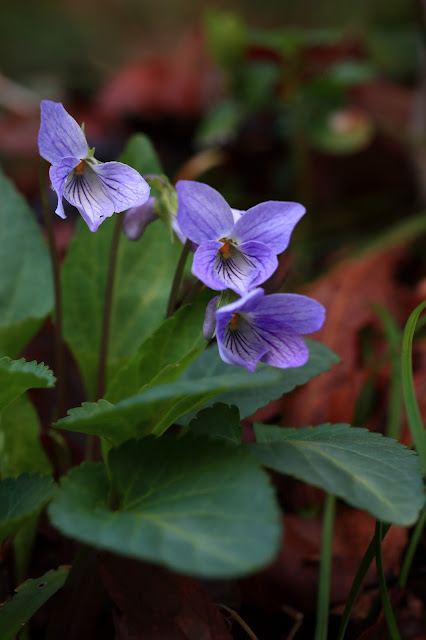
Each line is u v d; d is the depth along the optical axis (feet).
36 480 0.83
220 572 0.70
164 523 0.74
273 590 0.93
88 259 1.04
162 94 2.09
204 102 2.06
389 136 1.90
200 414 0.84
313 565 0.95
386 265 1.32
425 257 1.46
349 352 1.15
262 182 1.89
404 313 1.27
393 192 1.85
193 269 0.80
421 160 1.65
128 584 0.85
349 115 1.69
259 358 0.81
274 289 1.05
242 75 1.70
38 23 3.11
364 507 0.75
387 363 1.15
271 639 0.92
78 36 3.13
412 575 0.95
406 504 0.76
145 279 1.04
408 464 0.80
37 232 1.06
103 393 1.01
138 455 0.79
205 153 1.80
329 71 1.66
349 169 1.92
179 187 0.80
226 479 0.77
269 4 3.26
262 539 0.72
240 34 1.67
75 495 0.78
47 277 1.04
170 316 0.91
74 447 1.04
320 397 1.09
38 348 1.22
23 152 1.92
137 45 3.24
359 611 0.92
